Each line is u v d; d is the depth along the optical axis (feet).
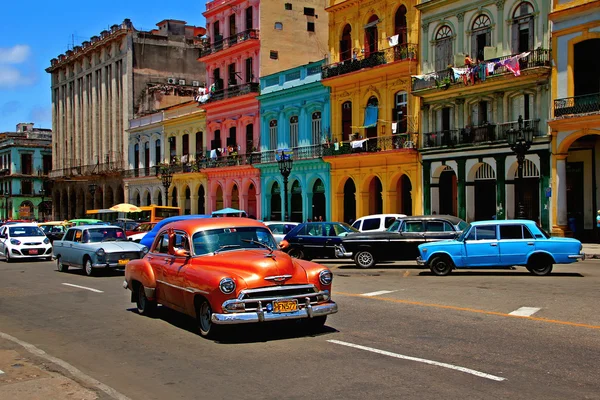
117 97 203.00
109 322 37.83
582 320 33.68
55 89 248.52
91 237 70.03
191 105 168.04
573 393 21.40
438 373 24.11
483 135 94.79
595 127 82.48
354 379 23.63
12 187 281.54
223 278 29.40
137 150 194.08
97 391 22.84
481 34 98.12
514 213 92.48
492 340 29.50
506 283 50.11
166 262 35.88
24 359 27.91
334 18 124.67
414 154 105.70
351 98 119.24
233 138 152.66
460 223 65.16
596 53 84.53
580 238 91.20
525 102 91.45
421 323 33.99
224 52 153.38
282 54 147.74
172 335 33.12
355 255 66.95
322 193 126.82
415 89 105.70
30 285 59.06
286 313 29.53
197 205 168.14
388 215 80.23
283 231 83.82
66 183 240.53
